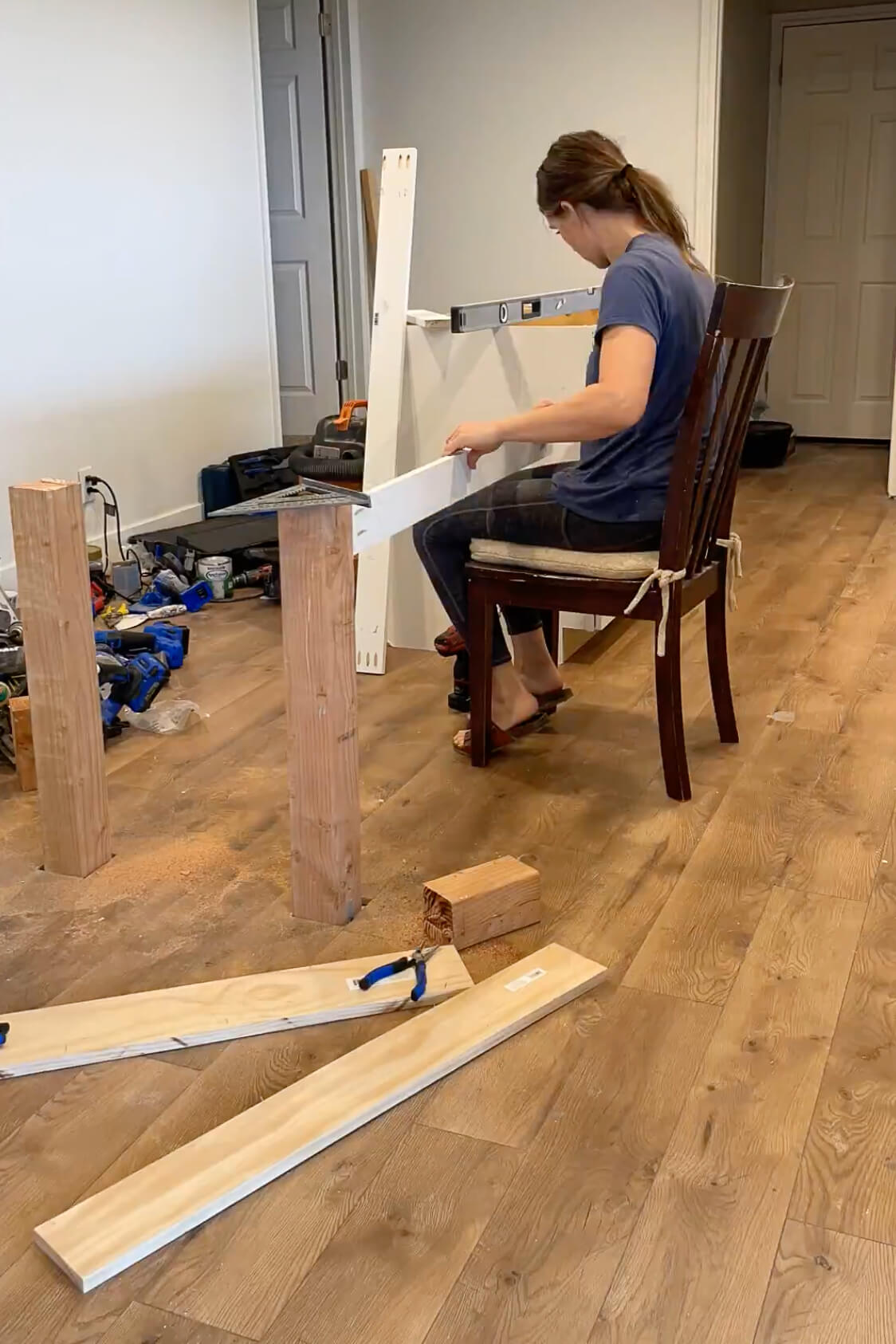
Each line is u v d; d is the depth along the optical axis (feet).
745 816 7.70
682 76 15.89
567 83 16.44
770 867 7.09
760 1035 5.62
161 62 13.53
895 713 9.34
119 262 13.25
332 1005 5.79
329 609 5.98
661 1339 4.07
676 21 15.72
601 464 7.56
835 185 20.52
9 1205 4.71
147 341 13.83
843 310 20.98
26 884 7.02
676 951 6.28
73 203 12.50
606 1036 5.62
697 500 7.53
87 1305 4.24
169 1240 4.49
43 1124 5.13
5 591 11.50
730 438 7.72
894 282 20.57
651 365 6.85
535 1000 5.76
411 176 9.87
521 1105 5.19
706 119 15.93
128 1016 5.69
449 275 17.85
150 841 7.52
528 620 8.70
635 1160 4.87
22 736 8.14
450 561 8.24
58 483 6.63
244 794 8.14
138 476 13.92
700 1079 5.33
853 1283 4.28
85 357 12.92
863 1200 4.65
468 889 6.34
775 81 20.33
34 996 5.97
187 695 9.96
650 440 7.45
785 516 15.75
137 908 6.76
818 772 8.33
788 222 20.93
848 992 5.92
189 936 6.48
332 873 6.47
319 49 17.31
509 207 17.24
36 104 11.87
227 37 14.64
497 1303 4.22
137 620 11.84
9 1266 4.42
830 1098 5.20
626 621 11.67
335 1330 4.13
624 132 16.35
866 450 20.56
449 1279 4.32
